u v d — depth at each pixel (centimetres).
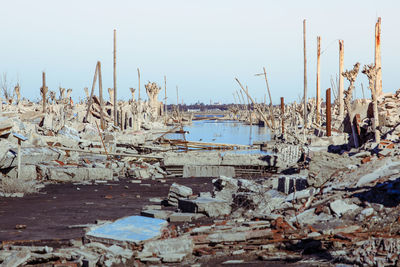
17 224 1539
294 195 1650
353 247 1091
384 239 1042
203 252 1164
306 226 1341
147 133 5306
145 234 1248
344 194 1545
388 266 966
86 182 2608
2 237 1345
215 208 1622
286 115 8750
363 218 1325
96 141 4106
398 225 1230
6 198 2070
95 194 2233
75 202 2003
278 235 1265
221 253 1162
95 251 1140
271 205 1625
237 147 5003
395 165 1705
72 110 6950
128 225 1343
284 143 4338
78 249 1153
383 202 1404
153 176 2906
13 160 2464
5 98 7981
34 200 2042
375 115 2311
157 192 2317
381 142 2184
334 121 4825
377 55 3491
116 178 2812
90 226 1484
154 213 1586
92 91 5666
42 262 1084
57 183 2562
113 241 1203
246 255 1140
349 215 1373
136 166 3089
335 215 1396
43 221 1595
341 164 1872
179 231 1355
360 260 999
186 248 1165
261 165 2925
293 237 1234
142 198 2133
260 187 1822
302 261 1057
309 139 3941
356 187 1598
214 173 2953
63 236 1359
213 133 8131
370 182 1609
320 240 1170
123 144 4216
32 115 5184
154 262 1098
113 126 5562
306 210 1501
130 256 1105
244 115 14912
